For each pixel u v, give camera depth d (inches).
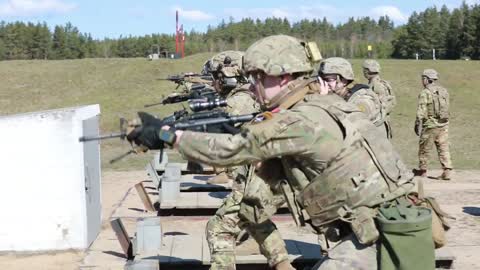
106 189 450.3
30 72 1093.1
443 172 490.6
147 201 370.0
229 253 209.0
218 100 156.3
